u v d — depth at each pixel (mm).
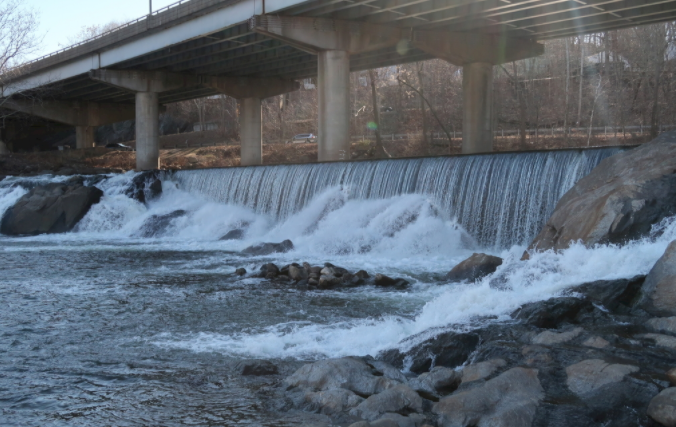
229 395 8836
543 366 8289
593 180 16453
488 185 24328
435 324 11211
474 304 11664
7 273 20688
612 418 7055
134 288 17578
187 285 17984
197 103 99562
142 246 29516
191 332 12523
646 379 7410
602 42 74125
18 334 12539
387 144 73625
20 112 77812
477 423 7199
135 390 9133
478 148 45781
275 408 8258
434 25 41625
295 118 96812
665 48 58156
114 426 7852
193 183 41344
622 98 64000
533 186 22891
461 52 44062
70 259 24516
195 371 9984
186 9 44062
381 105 85188
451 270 18750
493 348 9203
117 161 74812
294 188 33125
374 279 17938
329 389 8289
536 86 75125
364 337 11688
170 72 58031
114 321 13555
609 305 10734
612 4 36219
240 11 40000
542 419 7102
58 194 39562
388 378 8523
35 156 73688
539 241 15844
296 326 12812
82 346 11602
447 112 74438
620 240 13219
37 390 9188
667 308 9984
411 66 77438
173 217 36812
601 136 63875
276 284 17953
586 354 8453
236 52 50156
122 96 73000
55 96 72938
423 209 25500
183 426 7816
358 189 29625
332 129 40375
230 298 15914
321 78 41031
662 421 6738
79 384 9438
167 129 105312
